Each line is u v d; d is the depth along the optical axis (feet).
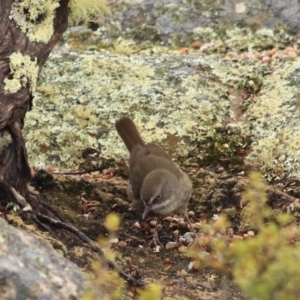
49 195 36.52
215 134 45.96
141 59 51.57
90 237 32.71
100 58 51.13
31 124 45.78
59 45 54.65
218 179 39.91
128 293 26.89
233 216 36.27
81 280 24.16
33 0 31.24
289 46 55.01
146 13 56.54
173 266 31.30
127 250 32.50
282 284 20.06
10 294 22.48
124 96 48.01
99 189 38.01
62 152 44.65
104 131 45.88
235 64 51.21
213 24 56.13
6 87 30.27
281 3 56.44
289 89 48.06
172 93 48.32
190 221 36.86
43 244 24.91
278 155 44.01
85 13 34.76
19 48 30.91
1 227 24.22
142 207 35.81
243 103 48.34
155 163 36.58
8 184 29.91
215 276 30.27
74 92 48.32
